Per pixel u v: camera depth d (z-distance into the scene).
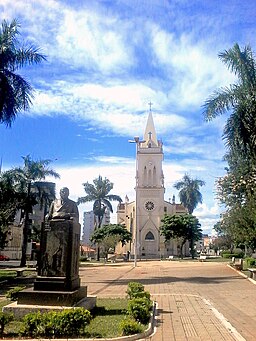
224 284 20.61
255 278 22.58
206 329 9.15
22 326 7.89
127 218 76.56
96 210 63.00
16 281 22.73
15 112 19.36
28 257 59.22
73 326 7.81
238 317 10.98
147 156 76.75
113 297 14.76
